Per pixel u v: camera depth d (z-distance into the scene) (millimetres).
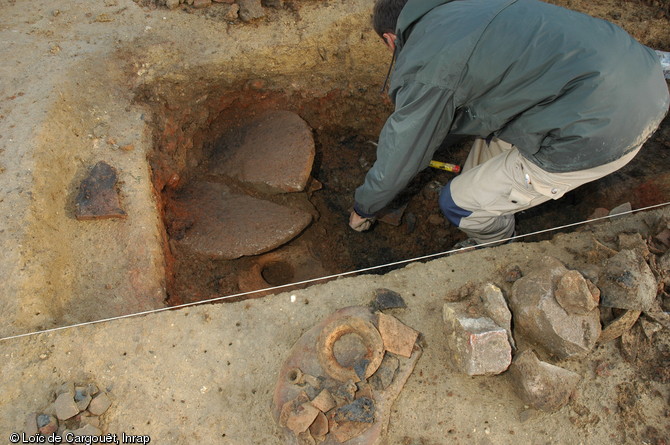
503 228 2352
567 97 1604
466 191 2209
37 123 2170
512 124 1783
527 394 1661
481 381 1751
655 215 2104
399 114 1763
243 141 2809
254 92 2834
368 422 1612
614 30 1639
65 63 2463
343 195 3059
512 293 1841
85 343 1768
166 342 1796
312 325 1845
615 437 1671
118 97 2482
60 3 2787
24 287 1796
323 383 1680
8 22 2662
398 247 2900
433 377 1753
